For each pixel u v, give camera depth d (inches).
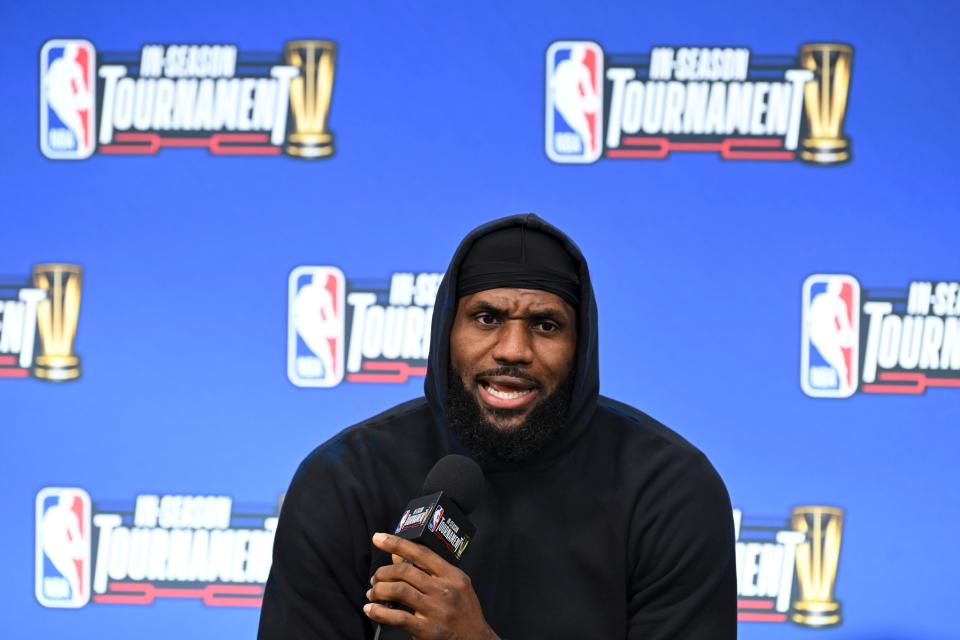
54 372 609.0
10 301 610.2
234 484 608.1
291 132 609.6
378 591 250.4
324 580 302.4
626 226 604.1
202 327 610.5
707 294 602.9
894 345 599.5
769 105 602.2
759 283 602.9
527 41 605.9
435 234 607.2
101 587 605.3
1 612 604.7
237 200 610.5
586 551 301.9
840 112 601.6
